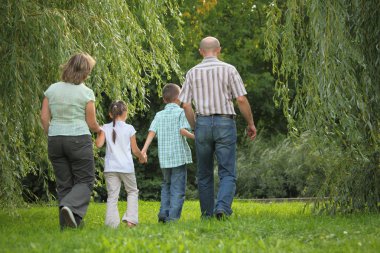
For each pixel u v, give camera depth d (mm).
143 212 23078
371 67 15875
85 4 18625
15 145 19625
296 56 16188
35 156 21172
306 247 10492
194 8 45562
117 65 18531
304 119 15898
